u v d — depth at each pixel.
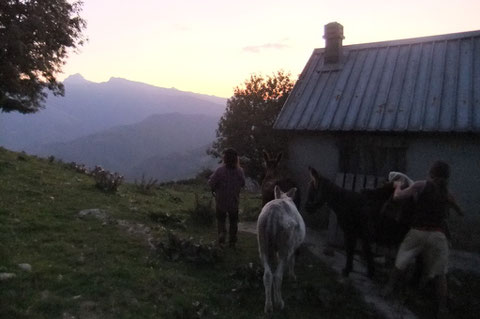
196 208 10.68
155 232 8.73
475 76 9.48
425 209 6.05
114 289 5.76
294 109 11.34
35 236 7.33
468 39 10.45
